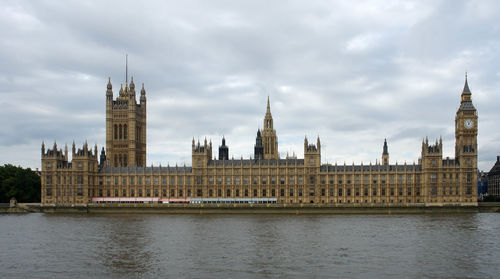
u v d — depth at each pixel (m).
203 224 186.38
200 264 110.56
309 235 152.75
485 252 123.62
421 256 118.38
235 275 100.44
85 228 174.75
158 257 118.75
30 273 104.44
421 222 190.75
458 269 105.38
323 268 105.75
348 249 127.50
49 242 142.25
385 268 106.00
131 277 100.44
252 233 158.12
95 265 111.00
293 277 98.38
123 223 192.25
